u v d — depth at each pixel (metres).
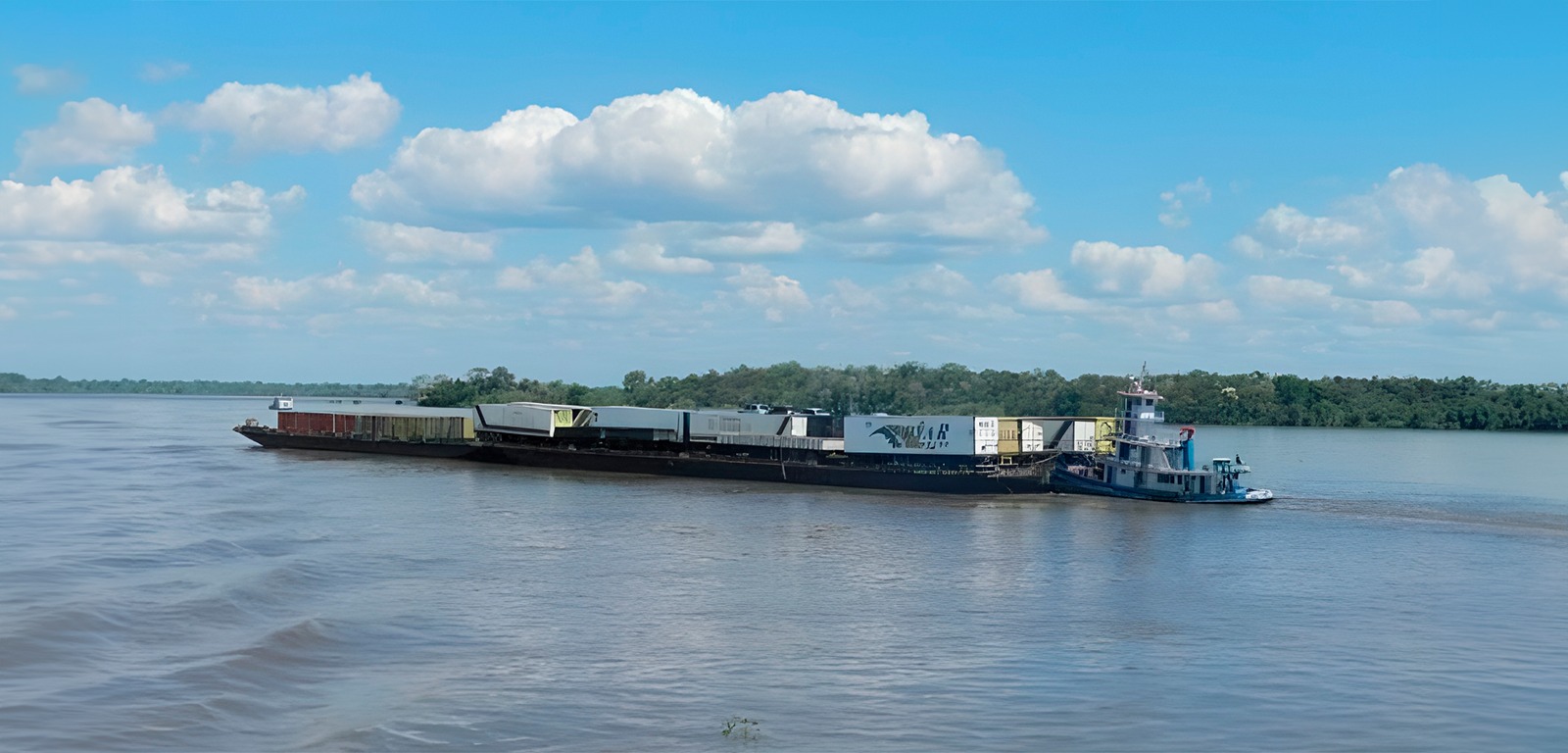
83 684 41.31
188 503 94.25
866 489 111.38
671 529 82.50
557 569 65.88
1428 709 41.38
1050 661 47.22
